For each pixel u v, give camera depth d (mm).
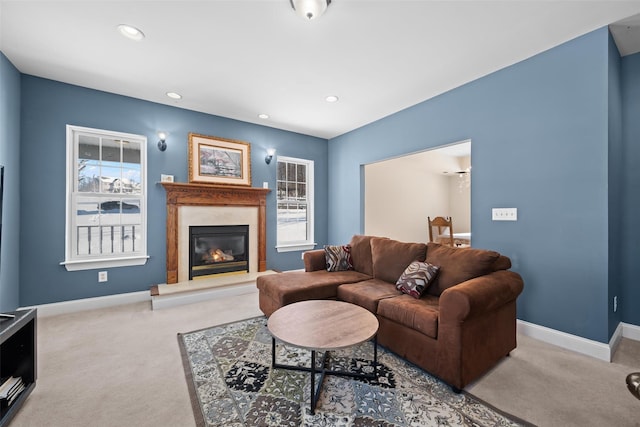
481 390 1720
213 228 4016
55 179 3021
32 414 1502
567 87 2326
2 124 2484
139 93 3340
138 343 2324
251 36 2252
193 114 3879
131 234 3496
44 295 2969
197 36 2254
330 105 3682
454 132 3170
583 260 2240
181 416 1494
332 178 5219
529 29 2166
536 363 2033
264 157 4547
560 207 2361
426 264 2443
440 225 4559
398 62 2637
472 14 1998
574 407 1566
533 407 1566
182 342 2344
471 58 2572
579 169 2264
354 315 1958
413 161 6145
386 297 2322
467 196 6719
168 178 3674
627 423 1446
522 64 2600
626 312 2498
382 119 4145
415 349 1948
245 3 1892
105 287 3287
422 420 1463
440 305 1772
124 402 1603
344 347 1498
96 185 3291
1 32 2195
